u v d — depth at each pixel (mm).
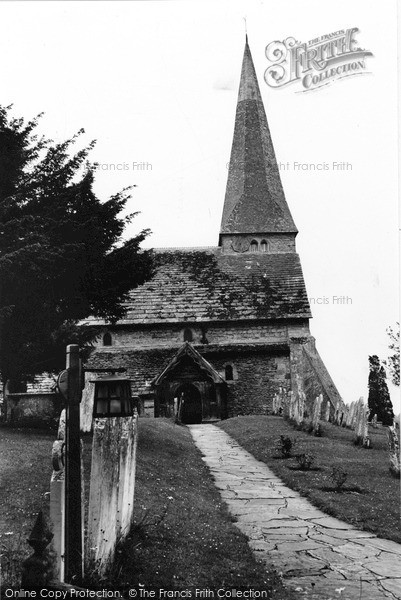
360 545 8609
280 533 9180
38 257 14562
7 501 8633
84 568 6191
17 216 16172
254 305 35312
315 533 9195
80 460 5719
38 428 16984
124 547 7121
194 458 16047
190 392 34344
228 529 9008
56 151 17844
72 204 17281
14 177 16891
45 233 15656
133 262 18328
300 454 15695
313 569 7586
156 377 32125
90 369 6434
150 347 34625
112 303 18547
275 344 34281
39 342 17203
